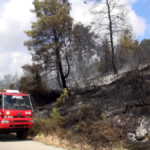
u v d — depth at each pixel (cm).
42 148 897
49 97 2314
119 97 1352
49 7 2227
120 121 1039
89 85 1995
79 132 1052
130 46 2198
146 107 1071
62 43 2186
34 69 2181
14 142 1043
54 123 1223
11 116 1048
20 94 1145
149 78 1357
